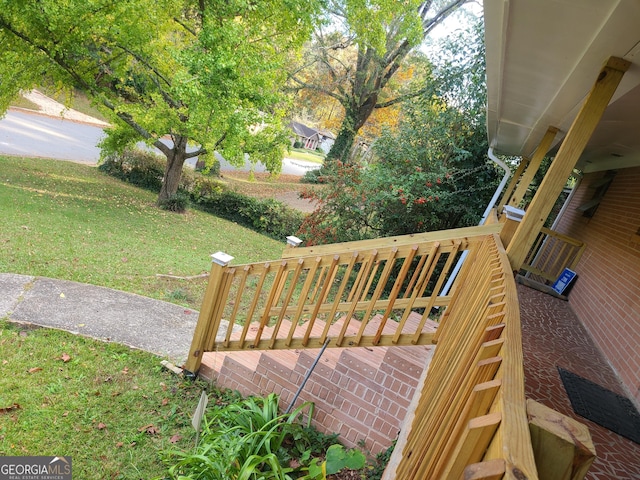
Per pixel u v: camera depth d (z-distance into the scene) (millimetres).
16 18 10039
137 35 10680
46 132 19594
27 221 8273
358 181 10258
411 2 14875
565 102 3994
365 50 19297
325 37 19734
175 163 13141
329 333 4520
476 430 786
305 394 3879
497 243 3240
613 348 4203
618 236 5734
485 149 9984
